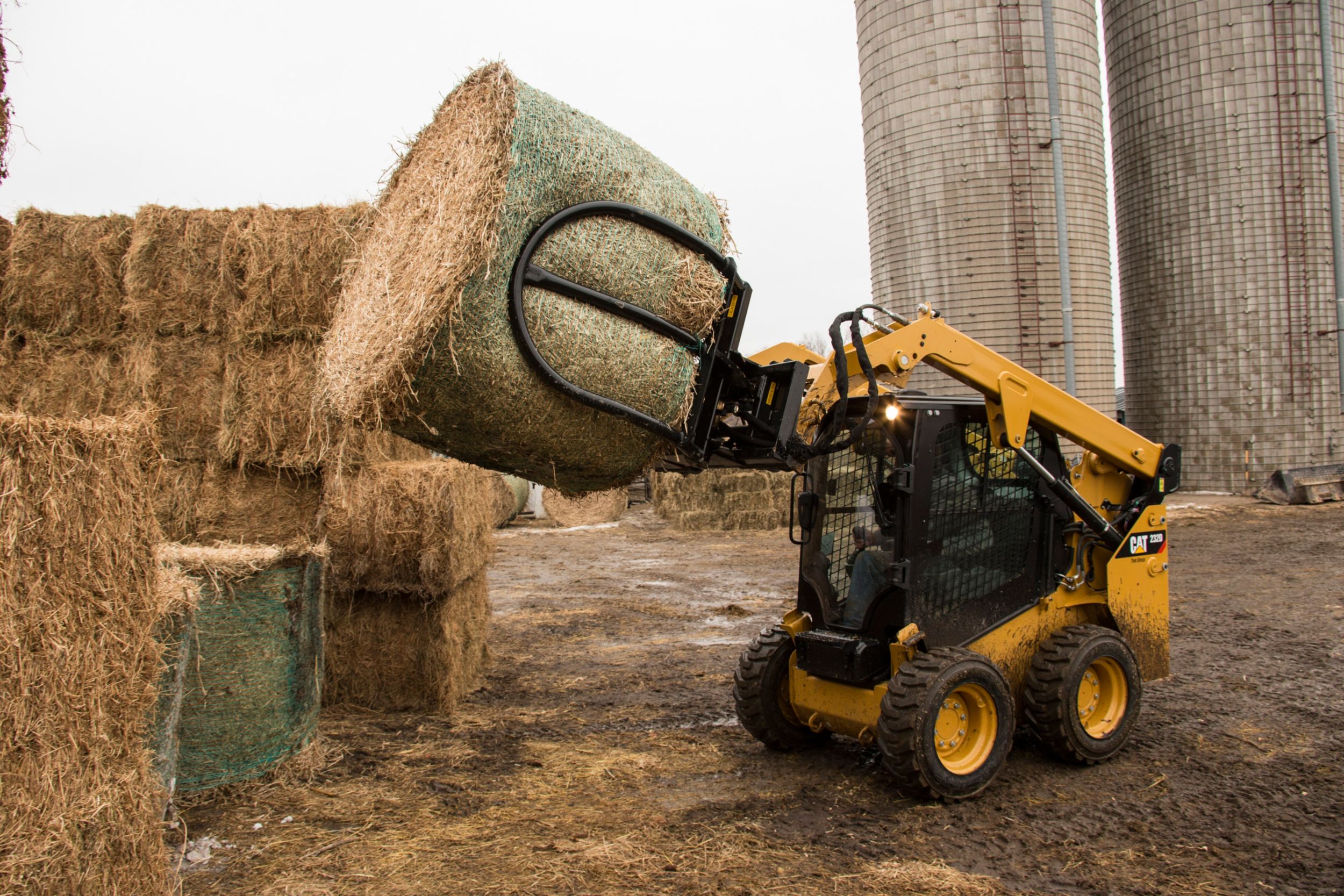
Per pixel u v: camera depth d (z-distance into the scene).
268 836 3.78
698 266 3.61
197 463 5.94
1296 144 17.23
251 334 5.83
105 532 2.54
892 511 4.48
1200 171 17.88
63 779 2.42
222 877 3.40
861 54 18.14
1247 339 17.69
